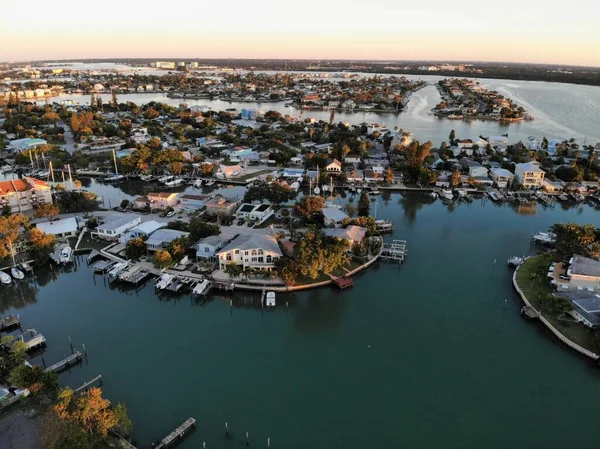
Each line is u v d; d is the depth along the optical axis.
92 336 79.06
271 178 167.25
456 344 78.31
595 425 61.69
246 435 58.72
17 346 67.56
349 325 83.56
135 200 142.00
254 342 78.50
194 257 104.50
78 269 103.38
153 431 58.78
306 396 65.88
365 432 59.75
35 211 130.88
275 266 95.50
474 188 170.12
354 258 106.38
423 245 118.50
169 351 75.38
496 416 62.91
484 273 103.00
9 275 97.50
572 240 104.12
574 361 74.19
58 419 56.25
